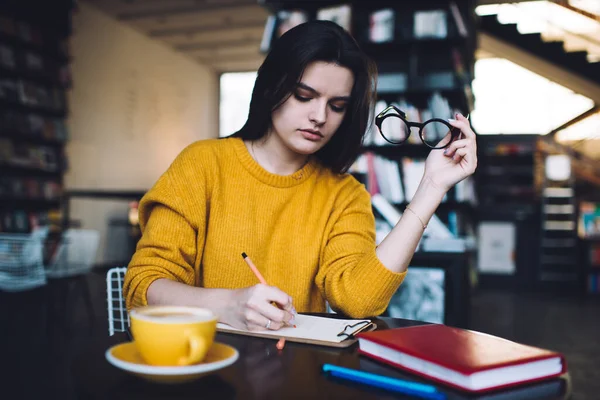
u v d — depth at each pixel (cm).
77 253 343
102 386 57
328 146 118
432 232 286
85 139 686
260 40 820
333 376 62
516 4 719
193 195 106
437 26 333
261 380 60
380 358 67
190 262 106
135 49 782
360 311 94
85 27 685
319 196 115
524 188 709
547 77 796
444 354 61
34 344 288
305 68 97
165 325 55
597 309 507
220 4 687
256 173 111
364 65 103
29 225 557
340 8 341
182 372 53
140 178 798
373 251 96
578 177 767
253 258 108
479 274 673
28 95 567
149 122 816
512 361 58
